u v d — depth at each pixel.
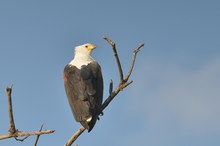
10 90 7.03
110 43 8.45
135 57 9.08
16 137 7.41
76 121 10.86
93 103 10.99
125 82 9.34
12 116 7.29
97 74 12.23
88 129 10.16
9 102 7.15
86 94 11.33
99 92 11.72
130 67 9.16
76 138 9.38
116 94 9.96
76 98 11.38
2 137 7.45
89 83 11.67
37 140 7.89
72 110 11.27
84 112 10.77
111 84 10.01
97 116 10.67
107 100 10.28
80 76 11.98
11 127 7.34
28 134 7.34
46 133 7.27
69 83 12.00
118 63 8.88
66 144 9.41
